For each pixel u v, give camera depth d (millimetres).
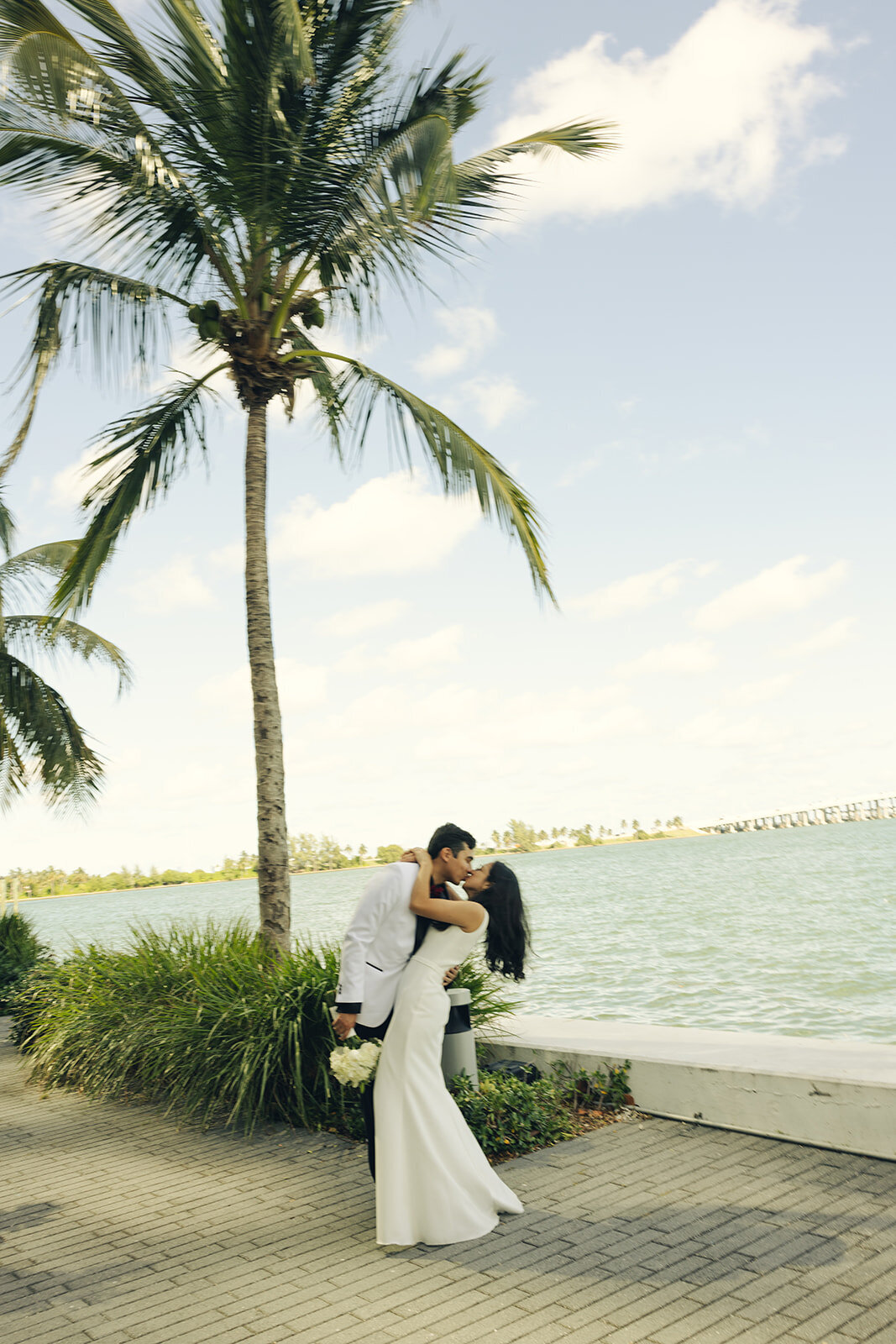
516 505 8289
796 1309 2910
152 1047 6586
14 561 13680
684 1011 14430
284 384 8422
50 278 8031
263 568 8133
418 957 3939
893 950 20219
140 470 8422
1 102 7066
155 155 7297
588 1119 5211
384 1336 2941
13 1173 5195
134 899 153250
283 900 7547
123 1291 3455
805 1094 4465
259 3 6992
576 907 42938
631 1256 3410
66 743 13141
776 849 119000
